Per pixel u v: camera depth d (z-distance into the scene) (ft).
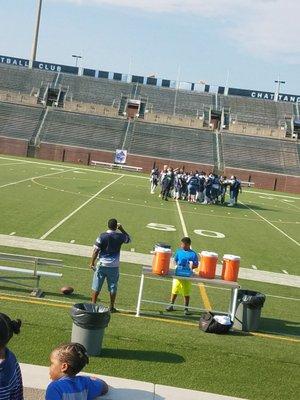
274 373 26.63
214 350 29.14
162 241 68.03
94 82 248.93
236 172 199.11
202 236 75.25
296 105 250.37
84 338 25.96
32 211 78.38
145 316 36.24
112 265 35.53
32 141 203.10
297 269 61.36
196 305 41.39
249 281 52.75
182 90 253.03
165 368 25.64
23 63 259.60
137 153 203.00
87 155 201.77
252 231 85.40
